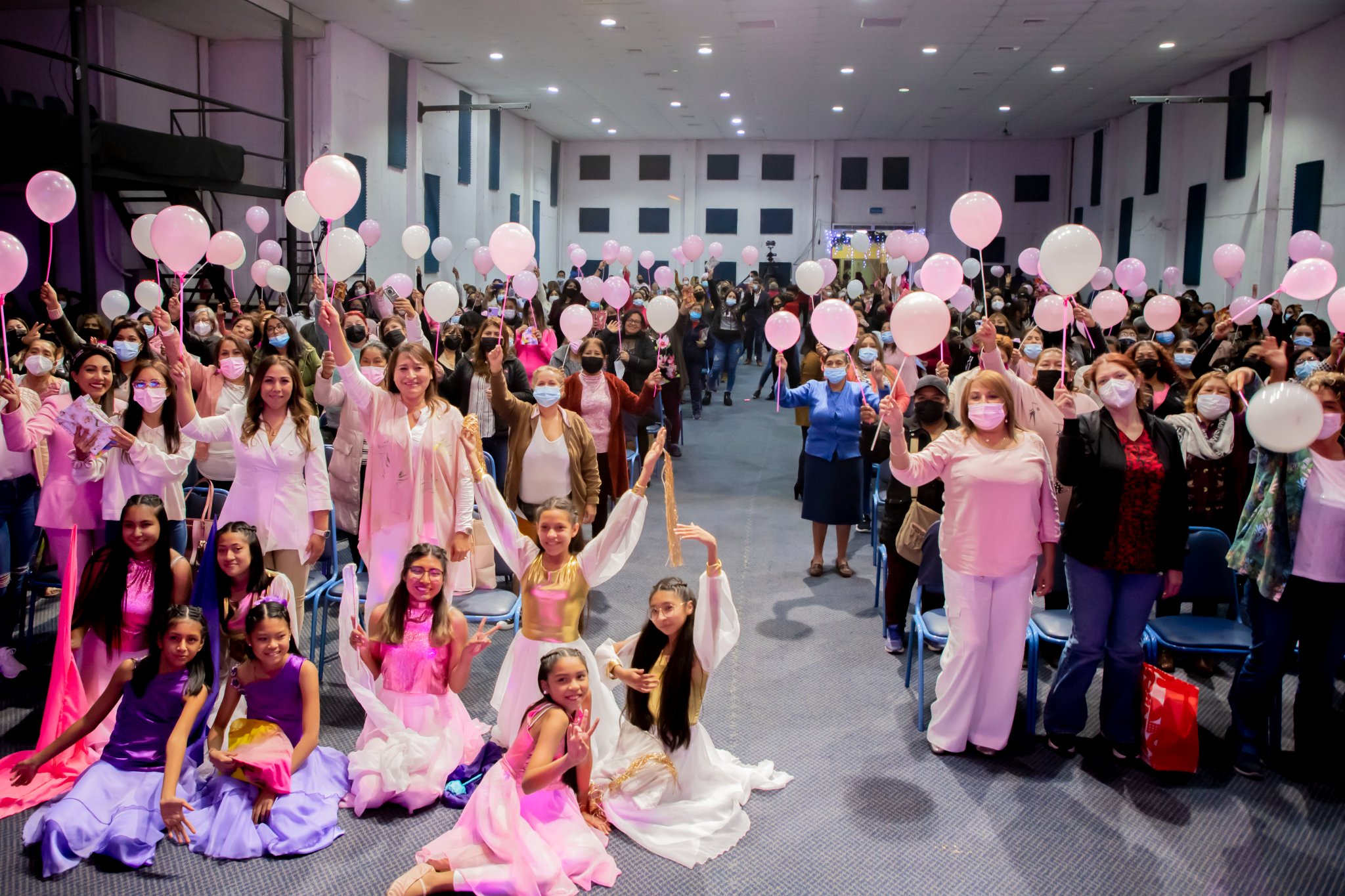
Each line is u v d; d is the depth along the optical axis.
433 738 3.50
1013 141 26.30
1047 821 3.36
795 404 5.96
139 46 13.47
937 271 4.19
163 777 3.19
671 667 3.33
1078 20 13.70
